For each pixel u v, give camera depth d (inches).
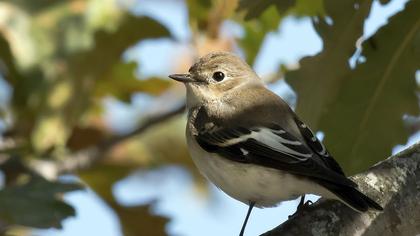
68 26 512.4
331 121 415.5
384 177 382.0
